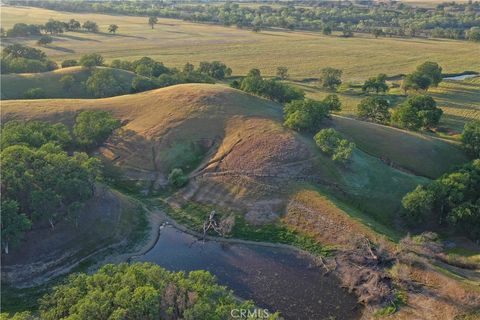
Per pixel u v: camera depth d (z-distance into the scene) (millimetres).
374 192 76562
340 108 121000
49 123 91875
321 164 79562
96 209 68438
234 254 64312
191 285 41125
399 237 66125
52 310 40000
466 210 64938
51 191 59969
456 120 122625
